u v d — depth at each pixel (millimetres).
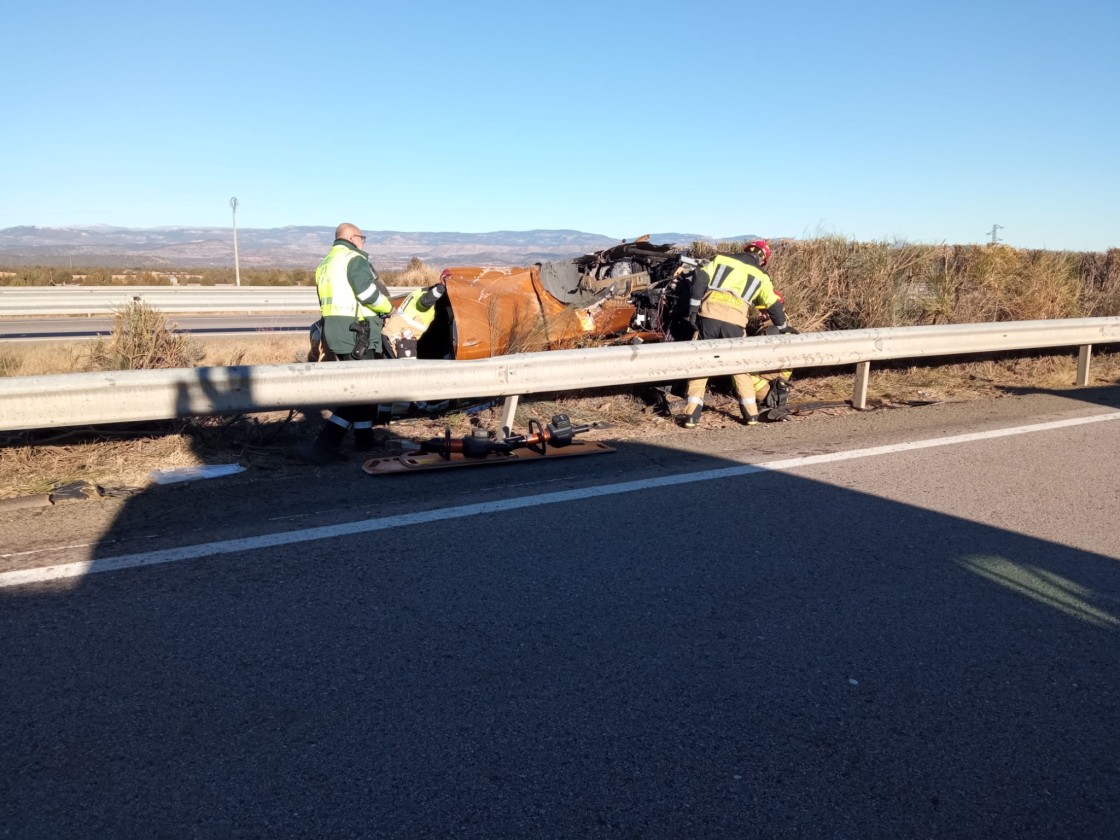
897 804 2832
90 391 5621
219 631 3775
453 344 8094
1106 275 14641
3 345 11422
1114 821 2797
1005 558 4855
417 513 5301
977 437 7617
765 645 3811
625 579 4430
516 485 5914
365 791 2801
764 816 2750
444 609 4047
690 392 7906
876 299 11211
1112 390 10297
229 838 2578
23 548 4633
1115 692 3529
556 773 2920
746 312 8328
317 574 4383
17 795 2729
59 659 3514
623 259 9758
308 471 6203
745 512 5473
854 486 6078
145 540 4773
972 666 3693
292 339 14750
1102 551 5004
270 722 3141
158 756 2936
